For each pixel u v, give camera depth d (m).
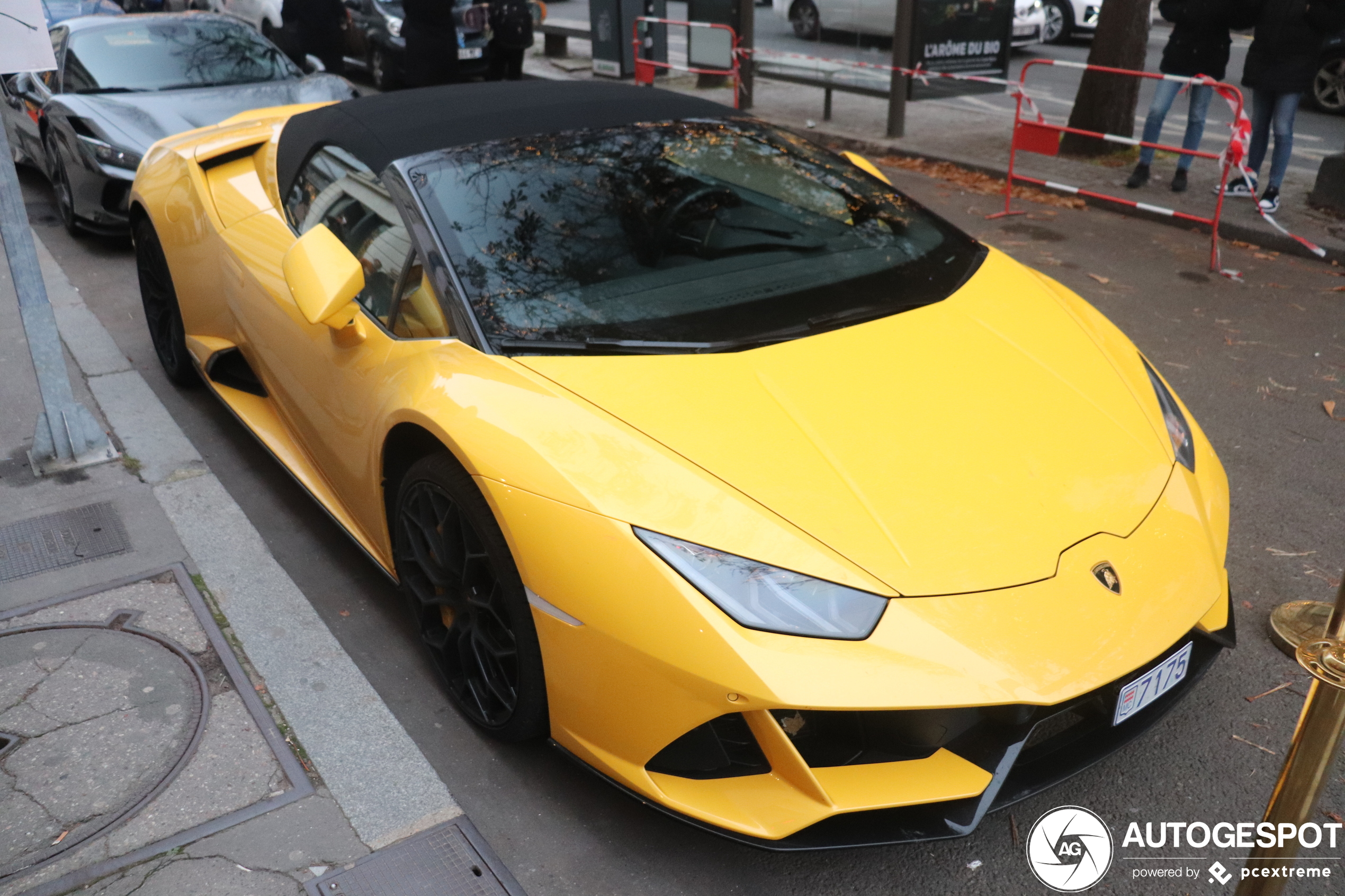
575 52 14.62
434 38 9.12
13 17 3.20
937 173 8.20
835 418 2.21
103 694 2.59
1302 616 2.83
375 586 3.09
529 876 2.11
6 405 4.23
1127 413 2.45
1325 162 6.67
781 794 1.91
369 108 3.29
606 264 2.66
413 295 2.64
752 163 3.13
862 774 1.92
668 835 2.21
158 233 3.91
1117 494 2.18
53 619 2.88
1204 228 6.50
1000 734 1.89
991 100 10.98
